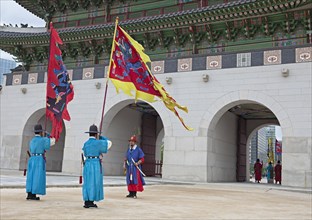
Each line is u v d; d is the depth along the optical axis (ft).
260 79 80.94
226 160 97.71
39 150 38.01
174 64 90.53
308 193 64.49
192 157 84.58
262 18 85.97
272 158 139.74
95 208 32.17
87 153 33.47
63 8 123.54
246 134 118.21
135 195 44.39
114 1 116.06
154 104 90.22
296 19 83.66
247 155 119.03
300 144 75.05
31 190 36.88
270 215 32.63
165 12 106.83
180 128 87.04
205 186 71.82
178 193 53.57
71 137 99.96
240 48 90.99
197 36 95.30
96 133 34.37
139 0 111.75
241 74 82.99
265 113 108.88
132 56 44.73
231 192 59.62
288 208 39.42
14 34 113.19
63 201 37.09
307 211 37.27
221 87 84.53
